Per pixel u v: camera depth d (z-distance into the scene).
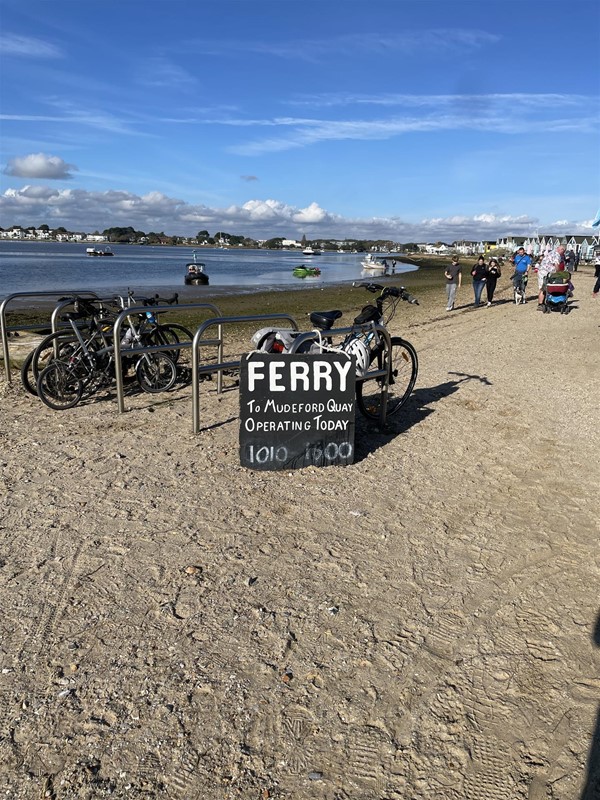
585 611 3.32
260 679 2.74
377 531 4.11
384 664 2.86
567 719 2.59
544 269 19.06
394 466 5.30
